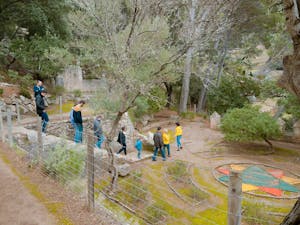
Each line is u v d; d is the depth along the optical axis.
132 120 15.73
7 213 3.91
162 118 20.80
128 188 6.96
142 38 8.64
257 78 20.45
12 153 6.80
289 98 13.09
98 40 11.19
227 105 20.03
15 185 4.87
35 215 3.86
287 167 10.69
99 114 11.29
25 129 9.95
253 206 6.64
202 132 16.83
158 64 8.44
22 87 14.10
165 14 9.70
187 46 8.41
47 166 5.38
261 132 12.59
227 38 20.36
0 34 16.08
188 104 26.36
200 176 9.36
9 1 14.57
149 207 6.18
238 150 13.07
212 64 21.75
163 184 8.23
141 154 11.55
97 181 6.96
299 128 15.33
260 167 10.59
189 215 6.47
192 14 9.12
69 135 11.77
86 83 19.34
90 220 3.78
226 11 11.42
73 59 15.46
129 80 7.62
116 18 9.51
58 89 17.20
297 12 2.48
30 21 15.43
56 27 16.56
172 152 12.52
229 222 2.25
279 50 16.91
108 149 7.40
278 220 6.40
